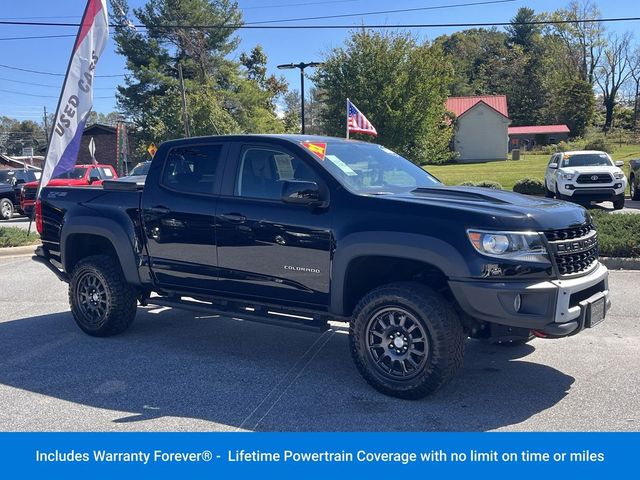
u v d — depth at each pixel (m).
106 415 4.71
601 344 6.29
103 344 6.51
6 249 13.06
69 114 12.48
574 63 89.19
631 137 76.56
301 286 5.28
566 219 4.79
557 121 86.56
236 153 5.74
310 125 74.19
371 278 5.27
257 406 4.82
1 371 5.73
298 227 5.21
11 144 113.50
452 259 4.53
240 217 5.53
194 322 7.37
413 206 4.77
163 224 6.06
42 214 7.10
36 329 7.17
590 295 4.93
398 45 36.03
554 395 4.97
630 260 9.94
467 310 4.55
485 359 5.88
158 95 48.69
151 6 48.34
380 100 35.84
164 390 5.19
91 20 12.45
